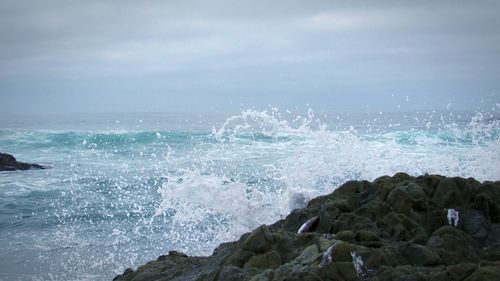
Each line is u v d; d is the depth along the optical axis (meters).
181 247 13.48
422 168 14.69
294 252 7.59
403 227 8.38
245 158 23.69
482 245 8.42
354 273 6.62
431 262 7.22
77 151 33.59
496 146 15.69
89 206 18.02
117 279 10.18
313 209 9.32
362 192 9.76
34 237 14.89
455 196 9.15
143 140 35.66
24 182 22.42
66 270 12.31
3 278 11.90
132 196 19.27
